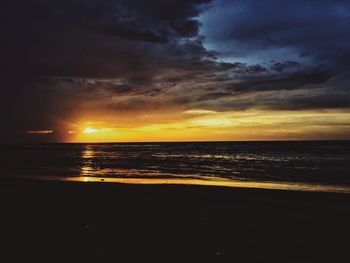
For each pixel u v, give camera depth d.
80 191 16.86
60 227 9.78
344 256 7.73
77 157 60.84
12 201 13.72
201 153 74.19
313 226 10.25
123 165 41.50
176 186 19.03
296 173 30.22
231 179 26.55
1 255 7.38
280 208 12.90
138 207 12.71
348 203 14.12
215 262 7.25
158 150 97.31
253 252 7.95
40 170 33.47
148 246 8.20
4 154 74.19
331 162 41.19
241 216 11.45
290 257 7.66
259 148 95.50
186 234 9.27
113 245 8.20
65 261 7.02
